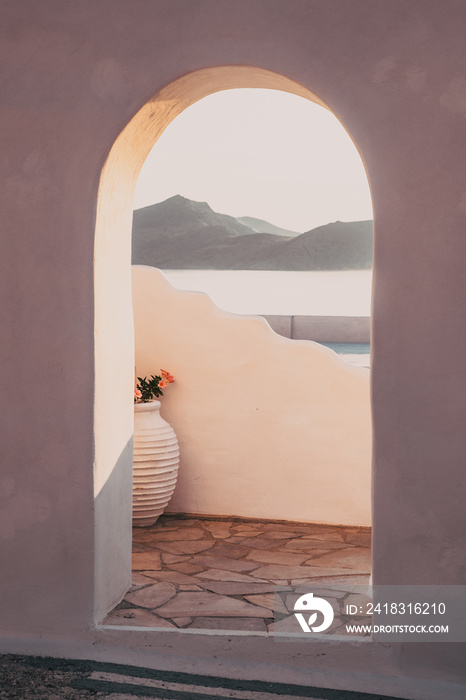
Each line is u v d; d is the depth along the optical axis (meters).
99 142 3.90
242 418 6.07
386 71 3.59
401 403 3.65
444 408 3.60
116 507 4.35
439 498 3.62
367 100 3.62
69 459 4.02
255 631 3.92
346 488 5.91
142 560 5.12
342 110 3.65
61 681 3.72
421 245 3.59
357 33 3.62
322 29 3.66
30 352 4.04
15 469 4.09
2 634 4.14
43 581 4.09
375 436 3.69
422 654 3.69
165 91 3.90
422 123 3.56
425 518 3.65
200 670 3.85
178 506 6.23
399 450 3.66
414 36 3.55
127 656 3.96
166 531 5.81
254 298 30.14
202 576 4.80
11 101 3.98
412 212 3.59
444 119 3.53
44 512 4.07
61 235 3.97
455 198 3.54
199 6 3.78
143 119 4.01
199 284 40.22
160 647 3.94
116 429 4.34
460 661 3.65
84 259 3.95
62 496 4.04
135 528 5.89
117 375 4.34
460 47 3.50
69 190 3.95
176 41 3.82
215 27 3.77
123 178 4.25
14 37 3.97
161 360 6.20
